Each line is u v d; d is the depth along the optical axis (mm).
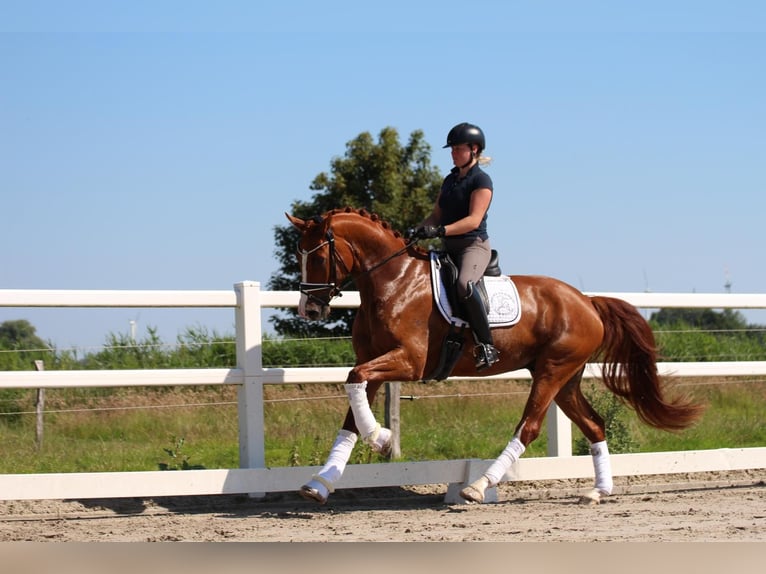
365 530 7609
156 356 15258
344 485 9195
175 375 8961
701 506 8906
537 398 9180
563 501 9609
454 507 9062
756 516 8078
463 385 16062
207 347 15602
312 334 25250
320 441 11852
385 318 8648
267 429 13180
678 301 10547
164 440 12914
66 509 9047
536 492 10164
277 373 9367
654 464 10305
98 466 10812
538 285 9414
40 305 8453
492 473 8945
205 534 7473
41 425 12453
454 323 8812
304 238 8734
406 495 10109
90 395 14898
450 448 12297
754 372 10852
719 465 10578
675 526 7520
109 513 9062
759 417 15172
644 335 9641
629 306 9711
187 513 9125
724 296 10734
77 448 11984
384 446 8500
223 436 13242
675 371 10477
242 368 9297
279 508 9414
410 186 31047
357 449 10859
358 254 8789
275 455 11445
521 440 9117
